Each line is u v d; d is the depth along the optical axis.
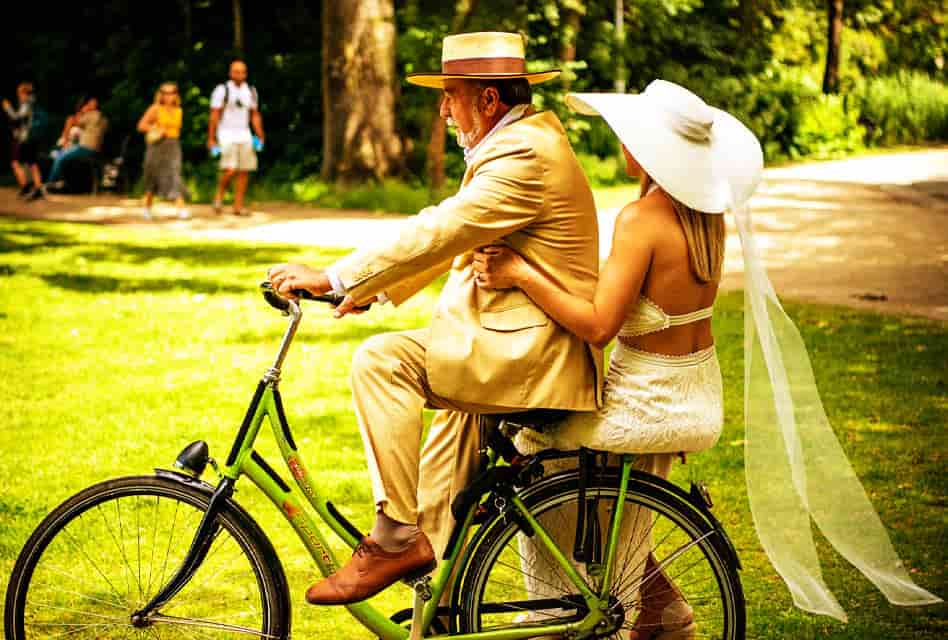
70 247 23.41
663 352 5.71
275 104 42.12
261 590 5.73
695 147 5.62
